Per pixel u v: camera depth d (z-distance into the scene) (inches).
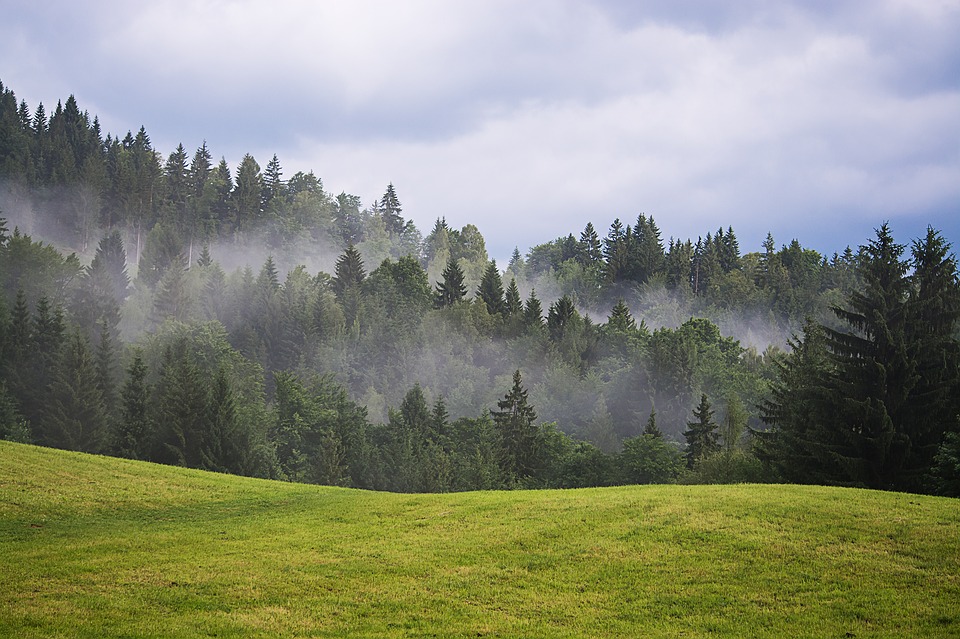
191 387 3046.3
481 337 6752.0
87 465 1550.2
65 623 724.7
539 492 1406.3
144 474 1565.0
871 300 2094.0
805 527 1023.0
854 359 2073.1
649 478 3272.6
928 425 1941.4
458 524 1153.4
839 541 968.9
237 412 3272.6
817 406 2085.4
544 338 6417.3
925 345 2004.2
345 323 6373.0
